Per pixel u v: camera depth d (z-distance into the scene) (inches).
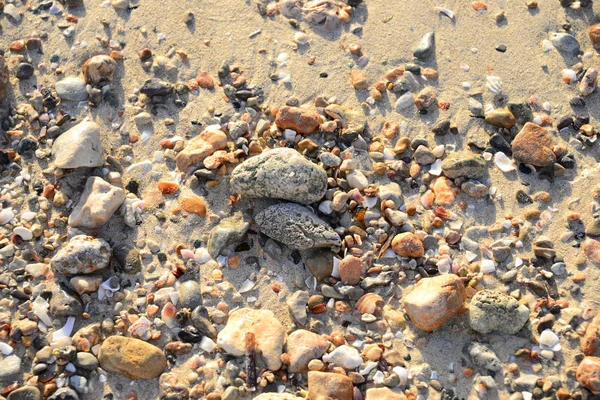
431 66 49.8
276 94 49.1
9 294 44.9
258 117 48.6
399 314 44.5
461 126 48.4
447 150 47.8
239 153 47.1
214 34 50.7
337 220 46.1
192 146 47.5
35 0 51.4
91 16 51.1
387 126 48.2
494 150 47.7
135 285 45.2
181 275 45.4
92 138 46.7
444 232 46.0
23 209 46.7
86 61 49.7
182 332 44.1
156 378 43.6
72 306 44.3
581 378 42.9
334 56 50.1
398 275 45.2
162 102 48.8
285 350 43.6
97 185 46.1
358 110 48.8
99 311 44.7
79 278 44.8
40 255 45.8
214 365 43.7
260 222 45.4
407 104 48.8
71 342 43.9
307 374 43.4
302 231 44.9
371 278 44.9
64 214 46.5
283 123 47.7
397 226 45.9
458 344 44.0
